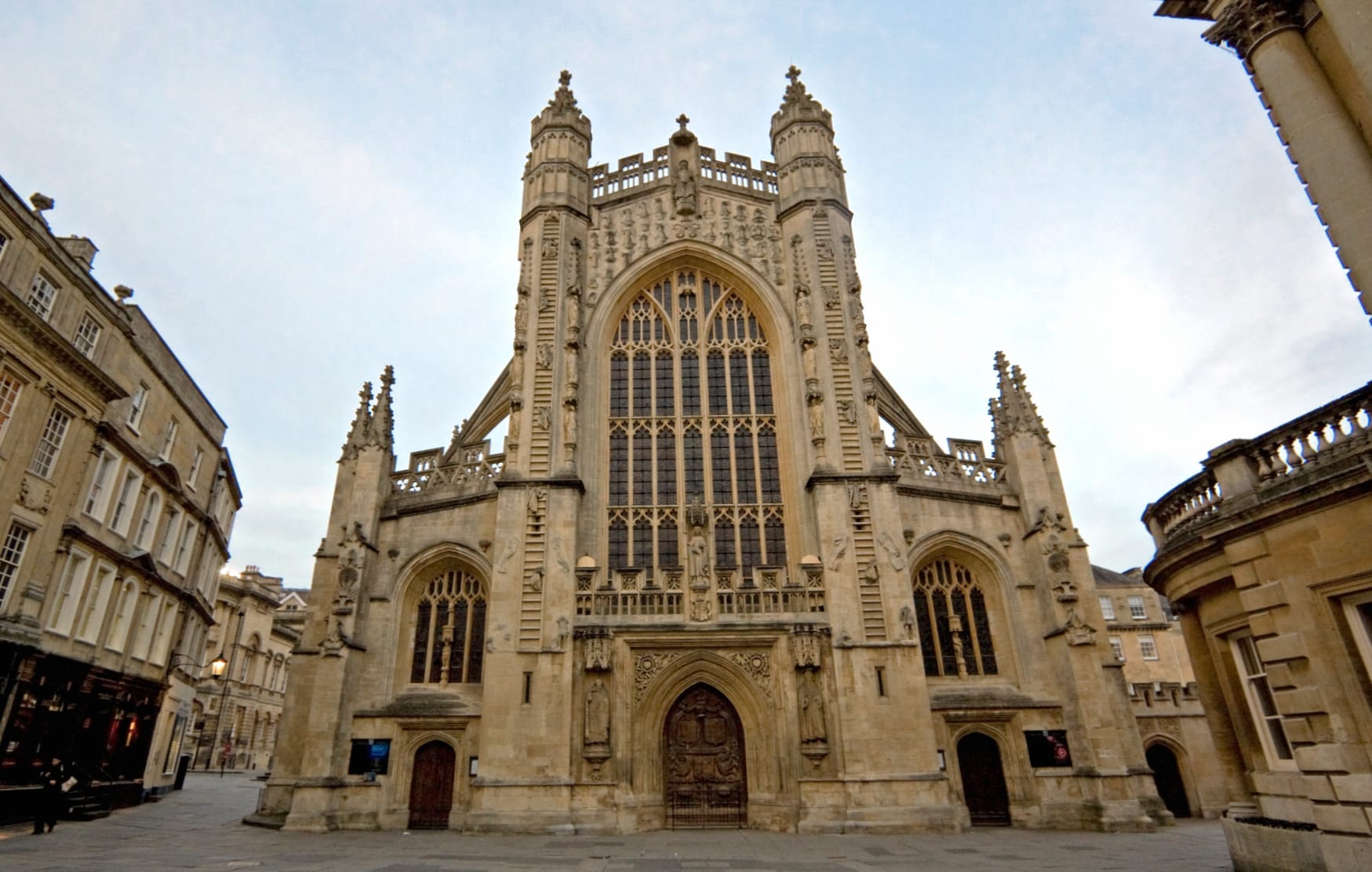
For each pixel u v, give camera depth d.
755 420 33.94
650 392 34.56
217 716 74.44
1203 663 17.45
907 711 27.19
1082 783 28.06
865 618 28.55
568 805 25.48
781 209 37.34
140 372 34.75
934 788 26.20
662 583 29.53
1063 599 30.34
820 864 18.27
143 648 36.12
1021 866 17.88
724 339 35.72
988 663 31.41
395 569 31.31
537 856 19.55
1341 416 13.19
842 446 31.41
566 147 37.81
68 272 29.19
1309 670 13.24
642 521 32.00
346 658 28.72
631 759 26.94
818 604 29.17
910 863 18.55
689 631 28.14
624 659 28.05
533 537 29.47
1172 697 38.28
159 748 41.09
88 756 31.62
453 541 31.28
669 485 32.72
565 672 27.22
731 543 31.53
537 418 31.69
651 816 26.61
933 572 32.50
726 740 28.30
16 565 26.59
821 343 33.44
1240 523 14.38
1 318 25.25
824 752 26.64
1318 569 13.16
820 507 30.23
